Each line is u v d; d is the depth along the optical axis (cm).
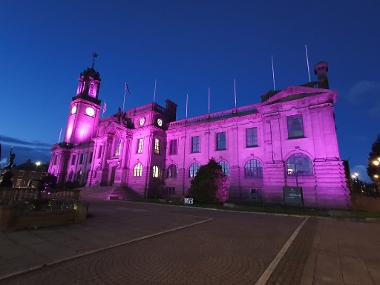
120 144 5050
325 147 2922
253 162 3603
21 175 6188
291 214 2195
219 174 3294
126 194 4281
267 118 3466
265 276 680
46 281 640
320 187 2838
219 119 4172
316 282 645
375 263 798
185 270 729
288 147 3194
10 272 693
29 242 1022
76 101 7344
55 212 1400
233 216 2027
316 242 1082
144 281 648
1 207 1234
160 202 3419
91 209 2195
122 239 1109
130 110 5397
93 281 645
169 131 4816
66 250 921
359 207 3006
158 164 4650
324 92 3064
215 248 973
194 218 1831
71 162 6788
